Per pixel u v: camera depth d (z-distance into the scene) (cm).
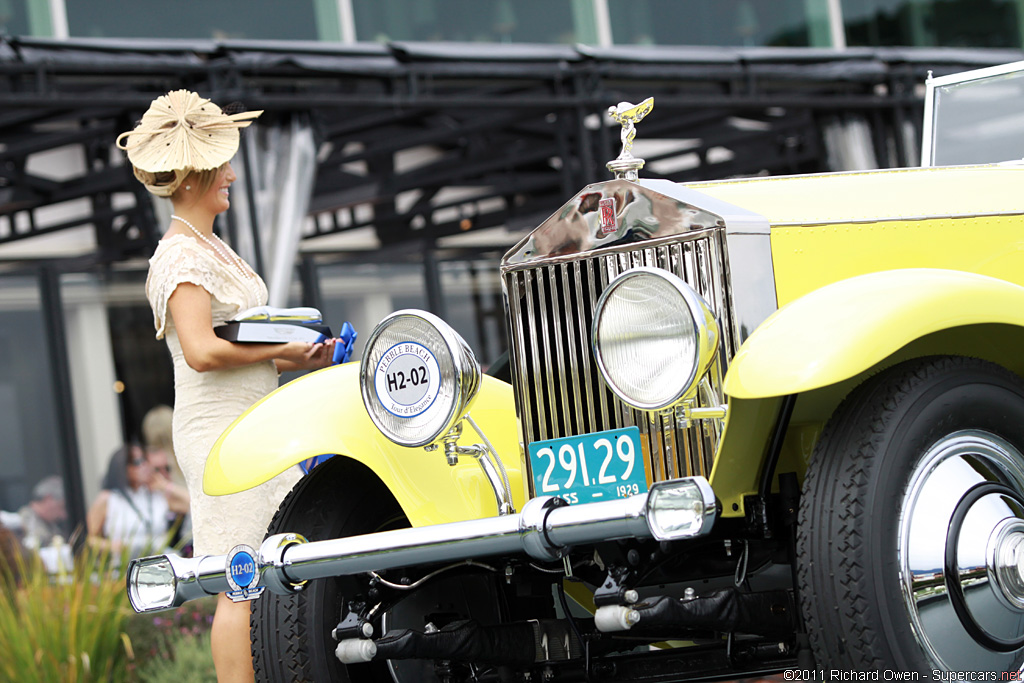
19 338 2755
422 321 757
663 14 3164
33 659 1659
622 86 2802
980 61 3002
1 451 2697
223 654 926
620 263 808
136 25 2692
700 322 686
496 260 3125
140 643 1766
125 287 2892
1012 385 745
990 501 711
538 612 912
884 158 2975
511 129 3022
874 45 3331
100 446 2802
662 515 653
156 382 2895
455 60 2569
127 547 1947
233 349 938
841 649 675
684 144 3431
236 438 826
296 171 2458
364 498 871
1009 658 711
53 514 2714
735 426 714
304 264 2886
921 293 695
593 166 2873
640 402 709
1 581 1862
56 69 2250
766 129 3180
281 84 2469
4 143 2673
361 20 2881
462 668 889
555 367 835
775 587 841
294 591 766
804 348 670
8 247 2897
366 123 2780
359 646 776
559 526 685
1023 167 970
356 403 841
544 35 3053
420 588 866
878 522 674
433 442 761
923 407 699
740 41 3234
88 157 2831
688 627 736
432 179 3114
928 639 682
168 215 2545
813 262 814
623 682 828
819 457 701
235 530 943
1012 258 905
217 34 2756
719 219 773
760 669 793
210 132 984
